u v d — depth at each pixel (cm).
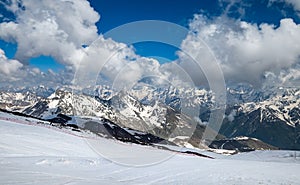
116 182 1238
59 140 2522
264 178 1891
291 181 1853
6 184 948
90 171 1461
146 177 1473
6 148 1822
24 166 1349
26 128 2945
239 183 1620
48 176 1162
